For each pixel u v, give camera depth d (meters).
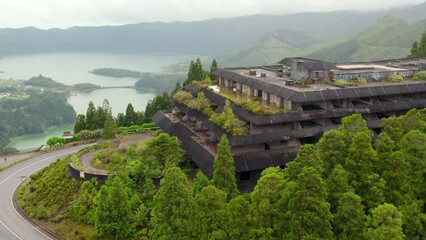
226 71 113.75
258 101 93.38
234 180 63.47
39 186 94.12
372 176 54.59
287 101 86.81
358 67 109.00
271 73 111.00
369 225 49.53
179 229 55.47
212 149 84.50
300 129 83.31
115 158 92.19
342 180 52.50
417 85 96.25
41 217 81.94
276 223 50.53
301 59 115.31
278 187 52.66
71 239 73.62
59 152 126.12
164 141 84.44
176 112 115.12
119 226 69.56
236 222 51.31
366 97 92.81
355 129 63.56
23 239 74.94
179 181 58.16
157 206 59.50
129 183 79.12
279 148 82.31
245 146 80.25
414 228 54.28
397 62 130.38
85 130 138.62
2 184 102.25
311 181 48.59
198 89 114.12
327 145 58.41
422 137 59.47
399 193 55.53
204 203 53.00
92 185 83.75
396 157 56.38
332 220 49.19
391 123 67.06
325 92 85.56
